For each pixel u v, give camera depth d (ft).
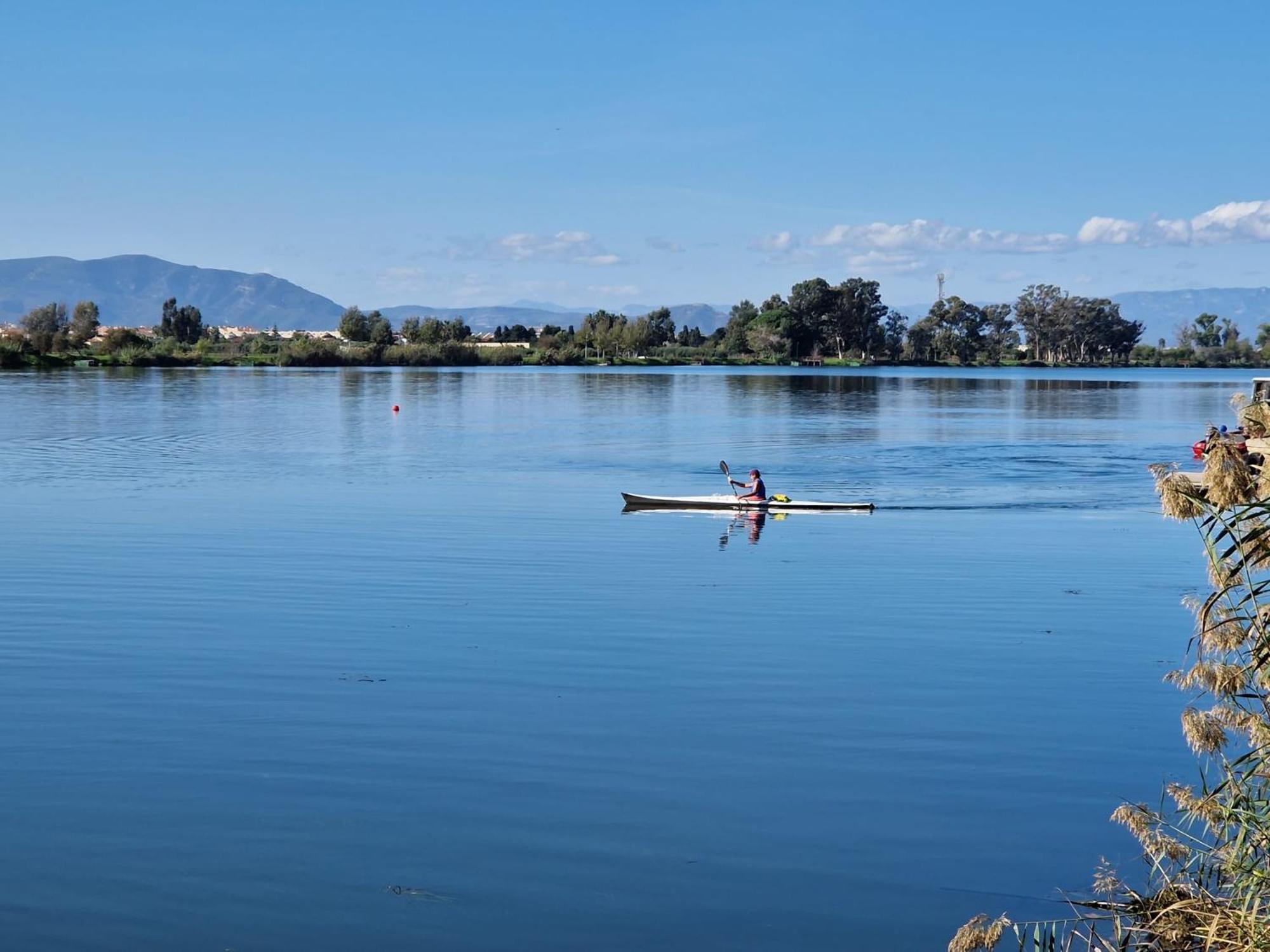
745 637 58.44
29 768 40.45
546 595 67.26
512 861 34.27
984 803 38.40
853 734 44.60
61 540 84.02
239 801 37.99
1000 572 75.56
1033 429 209.97
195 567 74.18
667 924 30.91
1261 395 27.12
